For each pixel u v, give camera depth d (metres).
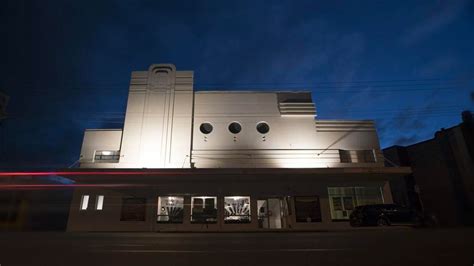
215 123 24.02
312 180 21.80
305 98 25.12
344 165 23.34
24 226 20.02
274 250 7.81
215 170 20.02
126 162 22.72
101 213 20.92
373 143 24.08
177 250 7.98
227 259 6.52
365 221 18.80
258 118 24.30
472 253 6.56
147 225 20.70
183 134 23.45
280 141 23.70
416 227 17.86
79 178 20.81
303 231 18.72
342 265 5.65
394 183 28.84
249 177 20.84
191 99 24.42
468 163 24.95
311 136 23.89
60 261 6.32
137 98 24.41
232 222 21.05
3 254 7.25
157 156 22.91
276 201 22.16
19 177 21.27
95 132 23.75
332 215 21.52
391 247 7.80
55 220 21.30
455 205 25.55
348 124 24.44
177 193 21.53
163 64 25.45
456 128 26.06
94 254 7.27
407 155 29.61
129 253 7.44
